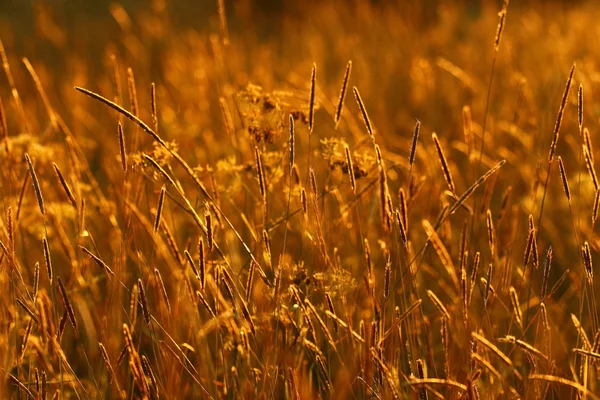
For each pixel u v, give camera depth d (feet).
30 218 10.66
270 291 10.05
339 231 10.62
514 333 10.71
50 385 10.28
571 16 20.86
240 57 18.20
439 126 13.88
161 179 10.27
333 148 10.27
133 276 10.71
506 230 11.15
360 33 21.91
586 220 11.27
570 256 11.23
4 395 10.03
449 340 10.42
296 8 28.09
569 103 11.99
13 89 10.69
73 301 10.52
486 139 11.69
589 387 10.21
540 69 15.19
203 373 10.23
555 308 10.77
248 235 10.78
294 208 10.77
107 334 10.40
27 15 29.58
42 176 10.94
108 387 10.44
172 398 10.19
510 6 25.63
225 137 11.59
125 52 19.51
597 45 16.31
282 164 10.43
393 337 10.18
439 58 17.08
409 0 25.34
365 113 9.91
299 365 10.27
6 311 10.37
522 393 10.17
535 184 10.54
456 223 11.32
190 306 10.27
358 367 10.18
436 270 11.05
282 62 18.44
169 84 15.80
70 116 13.57
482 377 10.34
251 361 10.33
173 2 30.78
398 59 18.17
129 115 9.80
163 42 20.03
